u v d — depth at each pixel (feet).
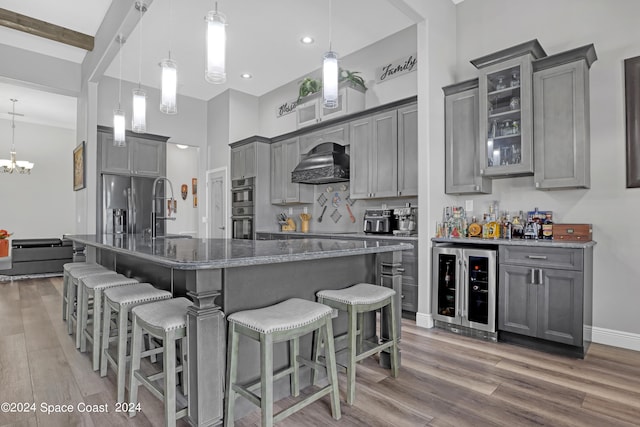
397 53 13.83
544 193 10.25
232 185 19.67
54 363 7.95
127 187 17.67
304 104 16.16
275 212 18.69
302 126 16.34
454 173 11.18
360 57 15.21
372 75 14.74
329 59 8.19
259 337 5.07
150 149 18.80
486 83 10.18
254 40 14.34
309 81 16.05
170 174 27.30
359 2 11.81
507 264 9.29
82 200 16.78
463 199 11.84
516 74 9.93
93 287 7.68
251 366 6.10
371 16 12.66
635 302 8.89
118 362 6.37
